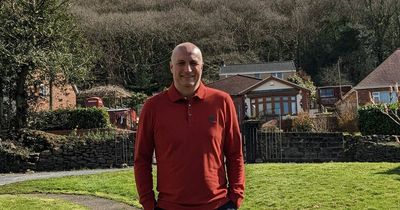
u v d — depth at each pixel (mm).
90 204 11758
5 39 25672
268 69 70000
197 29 87500
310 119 31203
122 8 90312
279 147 22781
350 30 79750
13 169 21859
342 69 77688
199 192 3990
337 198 10242
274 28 87812
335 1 84875
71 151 22562
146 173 4223
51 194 13562
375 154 22219
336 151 22984
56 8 27047
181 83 4070
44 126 29578
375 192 10578
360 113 27688
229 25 89125
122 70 79875
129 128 40312
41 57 25688
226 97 4238
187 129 4035
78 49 28672
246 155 22203
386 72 44719
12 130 23750
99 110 31438
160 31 83562
